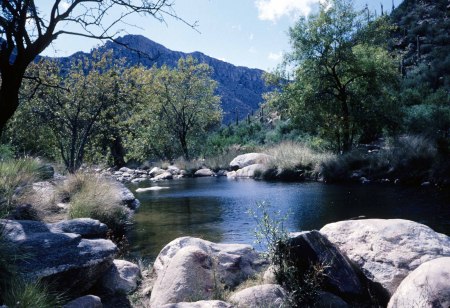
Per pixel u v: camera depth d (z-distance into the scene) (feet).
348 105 70.49
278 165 66.59
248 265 17.61
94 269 15.71
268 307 13.41
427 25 181.78
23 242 15.16
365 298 14.47
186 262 15.60
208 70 108.88
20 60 15.57
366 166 54.29
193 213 36.47
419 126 69.36
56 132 59.31
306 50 69.26
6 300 11.53
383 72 67.51
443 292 10.11
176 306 12.35
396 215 29.96
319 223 29.27
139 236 27.84
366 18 70.49
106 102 59.47
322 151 71.31
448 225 26.02
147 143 106.93
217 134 155.02
